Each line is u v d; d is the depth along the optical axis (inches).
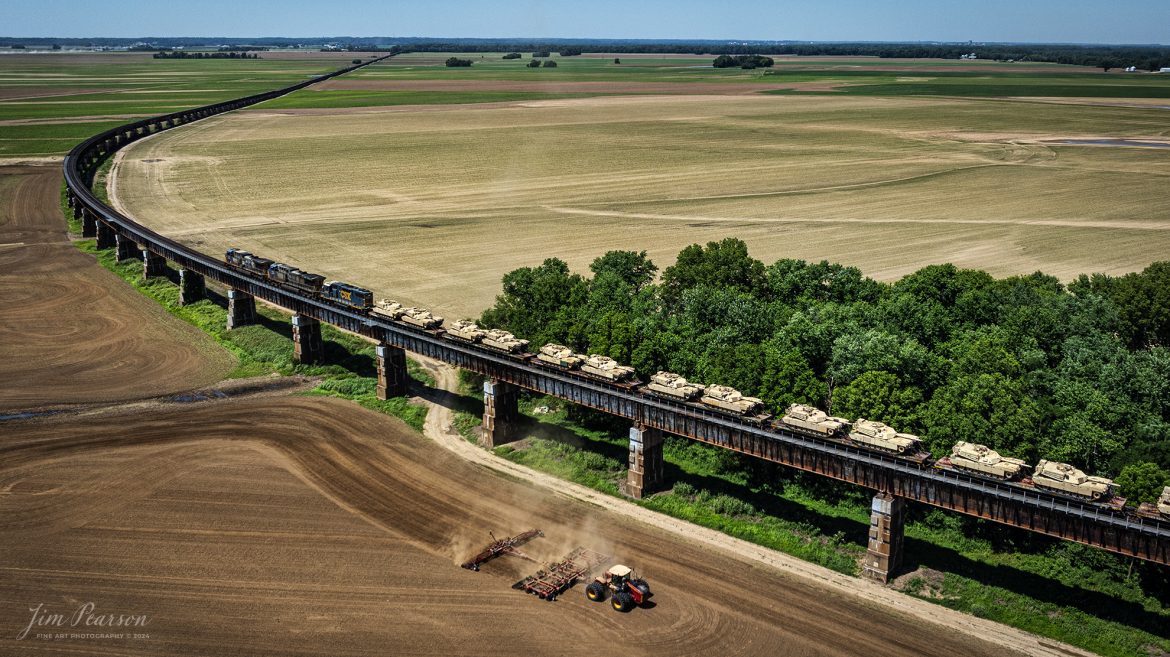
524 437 3668.8
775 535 2886.3
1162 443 2849.4
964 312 4244.6
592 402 3267.7
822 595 2571.4
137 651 2327.8
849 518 2999.5
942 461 2640.3
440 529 2915.8
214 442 3582.7
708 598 2549.2
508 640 2363.4
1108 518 2322.8
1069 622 2440.9
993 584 2625.5
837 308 4055.1
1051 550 2765.7
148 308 5472.4
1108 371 3331.7
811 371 3454.7
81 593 2568.9
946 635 2394.2
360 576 2642.7
